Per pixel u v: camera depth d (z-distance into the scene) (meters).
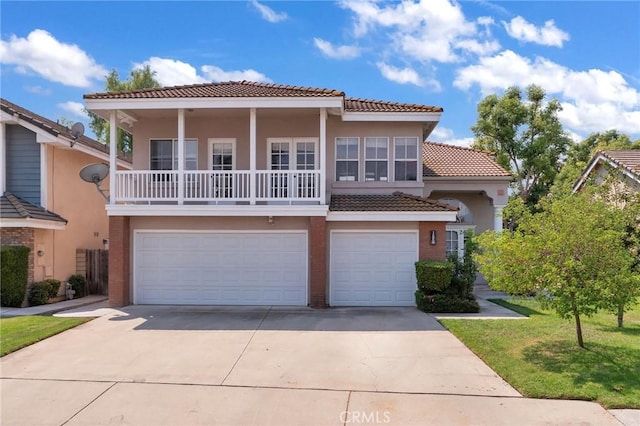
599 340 8.70
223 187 13.45
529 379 6.64
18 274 13.48
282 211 12.89
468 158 18.73
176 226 13.54
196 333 9.75
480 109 30.19
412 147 15.05
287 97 12.99
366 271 13.46
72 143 15.69
